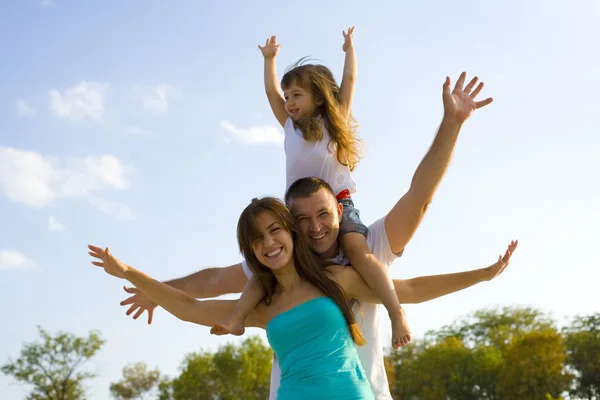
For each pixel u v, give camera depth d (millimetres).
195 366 69750
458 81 5008
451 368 70562
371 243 5133
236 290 5684
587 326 72000
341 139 5480
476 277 5285
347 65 6160
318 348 4387
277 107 6465
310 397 4238
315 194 4875
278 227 4562
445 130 4914
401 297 5320
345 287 4812
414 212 5027
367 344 4930
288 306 4574
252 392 69062
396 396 73438
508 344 73438
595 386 68312
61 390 54906
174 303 4715
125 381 78438
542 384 65125
